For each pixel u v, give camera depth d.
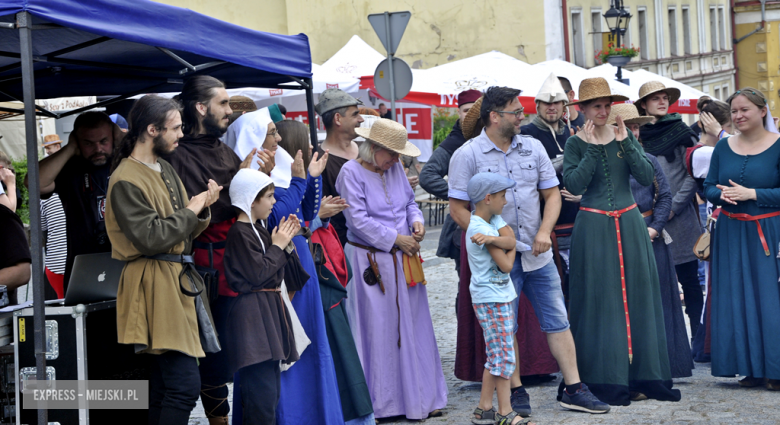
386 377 5.09
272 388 4.02
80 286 3.77
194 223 3.58
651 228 5.66
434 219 18.45
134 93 5.41
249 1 25.44
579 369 5.26
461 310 5.59
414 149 5.26
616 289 5.18
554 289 5.11
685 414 4.88
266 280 3.90
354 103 5.46
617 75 14.10
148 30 3.69
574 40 25.25
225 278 3.95
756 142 5.49
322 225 4.85
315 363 4.47
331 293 4.79
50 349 3.68
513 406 4.95
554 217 5.12
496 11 23.81
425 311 5.31
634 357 5.20
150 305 3.53
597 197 5.26
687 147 6.62
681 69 33.69
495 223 4.76
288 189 4.37
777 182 5.39
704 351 6.30
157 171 3.67
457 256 5.96
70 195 4.50
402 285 5.17
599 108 5.17
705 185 5.72
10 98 5.18
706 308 6.27
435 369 5.30
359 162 5.25
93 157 4.47
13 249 4.50
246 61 4.41
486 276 4.73
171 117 3.64
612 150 5.23
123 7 3.56
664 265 5.66
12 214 4.58
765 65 40.28
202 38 4.04
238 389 4.32
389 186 5.27
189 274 3.67
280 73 4.77
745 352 5.42
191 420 5.33
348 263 5.00
